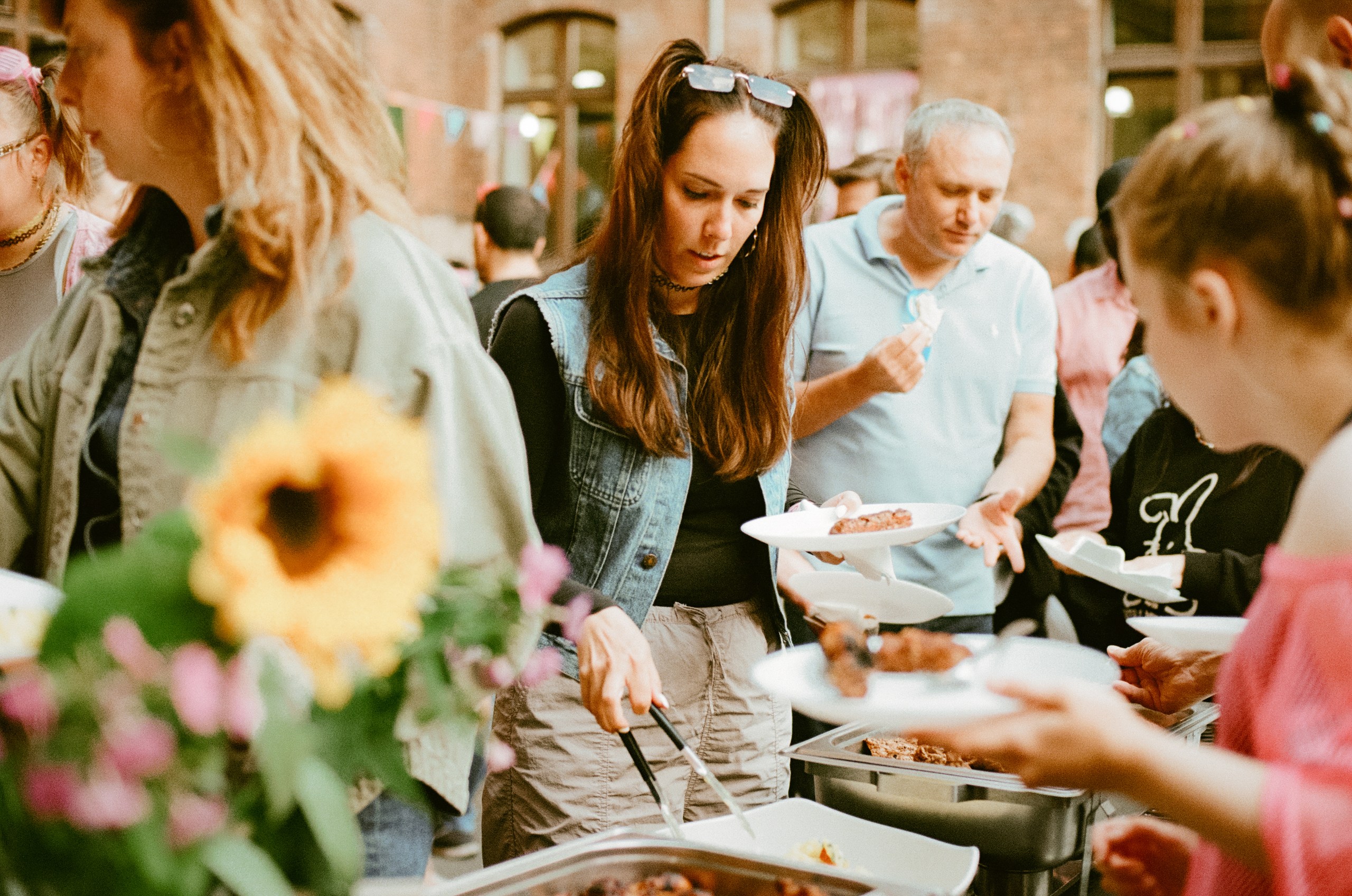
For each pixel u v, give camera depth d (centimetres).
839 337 270
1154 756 83
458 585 89
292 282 105
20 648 89
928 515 196
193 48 103
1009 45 840
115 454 114
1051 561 277
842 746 182
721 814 189
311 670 75
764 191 175
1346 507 83
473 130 981
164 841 71
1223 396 95
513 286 339
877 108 880
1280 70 93
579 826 179
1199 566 199
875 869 155
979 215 254
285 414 106
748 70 179
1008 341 266
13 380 126
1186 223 91
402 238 113
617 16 948
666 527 180
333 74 110
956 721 91
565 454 179
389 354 109
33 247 221
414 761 108
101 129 111
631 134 174
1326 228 87
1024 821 160
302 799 75
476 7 993
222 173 103
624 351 175
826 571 187
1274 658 90
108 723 69
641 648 151
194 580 72
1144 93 841
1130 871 119
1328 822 79
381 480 74
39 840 71
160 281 119
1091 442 343
